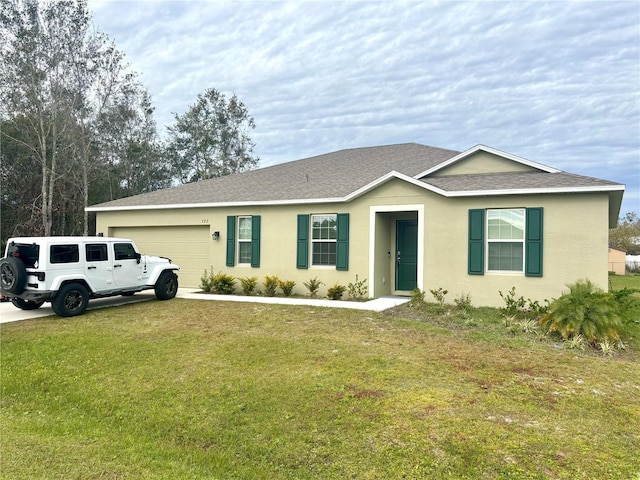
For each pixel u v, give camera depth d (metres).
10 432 4.48
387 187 11.41
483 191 9.98
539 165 11.27
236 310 9.80
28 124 23.62
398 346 6.77
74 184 25.61
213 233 14.10
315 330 7.82
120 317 9.18
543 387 5.10
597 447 3.74
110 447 4.14
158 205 14.86
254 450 3.98
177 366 6.12
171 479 3.54
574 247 9.28
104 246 10.03
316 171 16.33
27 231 24.12
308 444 4.00
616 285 21.89
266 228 13.22
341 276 12.01
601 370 5.80
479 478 3.35
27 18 21.73
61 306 9.06
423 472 3.46
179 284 14.77
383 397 4.79
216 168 40.44
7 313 9.80
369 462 3.65
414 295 10.12
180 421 4.61
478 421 4.18
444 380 5.28
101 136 29.19
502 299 9.92
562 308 7.52
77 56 23.39
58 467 3.71
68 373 6.07
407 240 12.30
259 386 5.29
